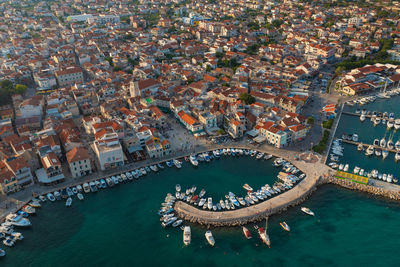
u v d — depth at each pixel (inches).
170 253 5349.4
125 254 5329.7
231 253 5354.3
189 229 5689.0
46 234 5684.1
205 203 6304.1
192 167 7495.1
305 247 5472.4
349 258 5280.5
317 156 7755.9
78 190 6643.7
